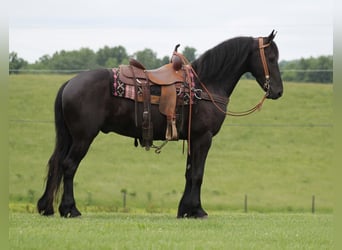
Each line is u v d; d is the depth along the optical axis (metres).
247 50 15.14
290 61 94.88
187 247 10.52
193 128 14.62
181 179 46.31
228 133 56.53
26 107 59.19
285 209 38.56
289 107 62.50
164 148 53.09
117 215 16.56
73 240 10.81
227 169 48.25
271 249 10.75
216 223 13.69
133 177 46.00
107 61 87.19
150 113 14.27
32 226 12.40
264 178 46.66
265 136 56.09
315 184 45.81
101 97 14.02
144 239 11.14
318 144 54.56
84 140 13.98
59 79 68.75
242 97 64.44
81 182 43.84
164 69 14.64
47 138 53.28
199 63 14.89
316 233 12.66
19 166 46.53
